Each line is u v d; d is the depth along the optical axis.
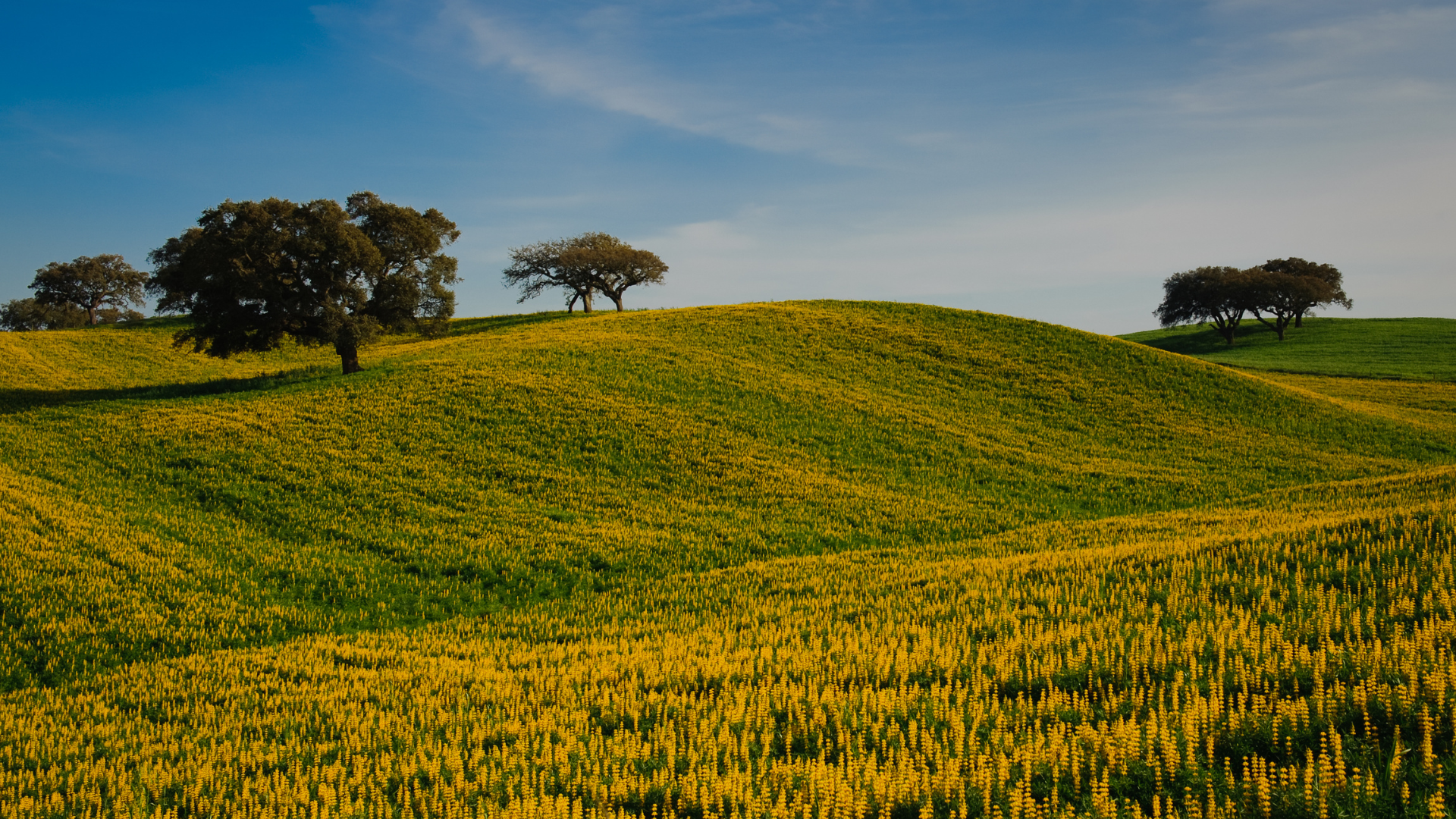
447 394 41.97
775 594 20.58
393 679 15.38
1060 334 60.91
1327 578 14.32
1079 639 12.37
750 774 8.86
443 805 8.92
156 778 10.60
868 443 39.75
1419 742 8.05
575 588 23.64
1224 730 8.84
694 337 57.91
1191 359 57.12
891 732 9.72
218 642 19.64
